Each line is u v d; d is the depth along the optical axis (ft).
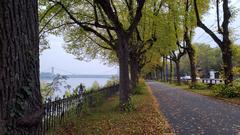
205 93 114.32
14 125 14.37
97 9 72.79
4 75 14.30
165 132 39.32
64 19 71.72
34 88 15.23
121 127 42.98
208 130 40.32
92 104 66.80
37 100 15.42
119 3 85.61
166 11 96.32
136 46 97.96
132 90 115.24
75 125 43.29
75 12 72.13
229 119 50.31
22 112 14.53
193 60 153.58
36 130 15.20
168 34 102.78
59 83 36.76
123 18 87.45
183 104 77.51
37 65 15.58
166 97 103.19
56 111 38.47
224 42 94.32
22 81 14.76
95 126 43.55
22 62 14.76
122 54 62.28
